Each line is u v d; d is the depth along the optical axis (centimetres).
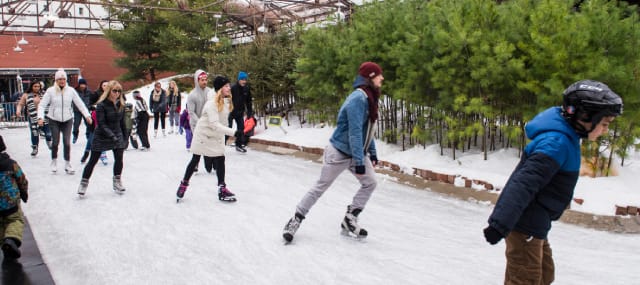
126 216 555
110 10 2495
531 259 247
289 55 1231
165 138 1316
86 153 906
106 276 389
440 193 648
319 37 996
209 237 480
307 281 374
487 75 641
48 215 562
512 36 652
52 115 791
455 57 670
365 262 411
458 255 427
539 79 621
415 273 387
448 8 719
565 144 232
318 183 455
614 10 604
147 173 809
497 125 707
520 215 231
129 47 2466
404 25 802
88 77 3128
